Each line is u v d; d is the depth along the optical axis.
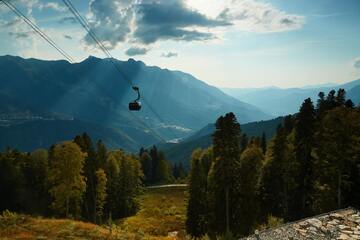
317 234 16.34
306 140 55.31
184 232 75.25
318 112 66.94
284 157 58.41
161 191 150.38
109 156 108.44
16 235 37.88
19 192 92.50
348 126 45.28
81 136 91.25
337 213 19.00
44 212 90.12
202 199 65.62
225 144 55.44
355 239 15.77
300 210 56.97
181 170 199.50
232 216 57.53
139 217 97.38
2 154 98.75
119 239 39.31
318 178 53.25
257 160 61.19
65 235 38.91
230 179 55.44
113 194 102.81
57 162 71.06
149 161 176.38
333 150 46.19
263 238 16.06
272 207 59.69
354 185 47.22
